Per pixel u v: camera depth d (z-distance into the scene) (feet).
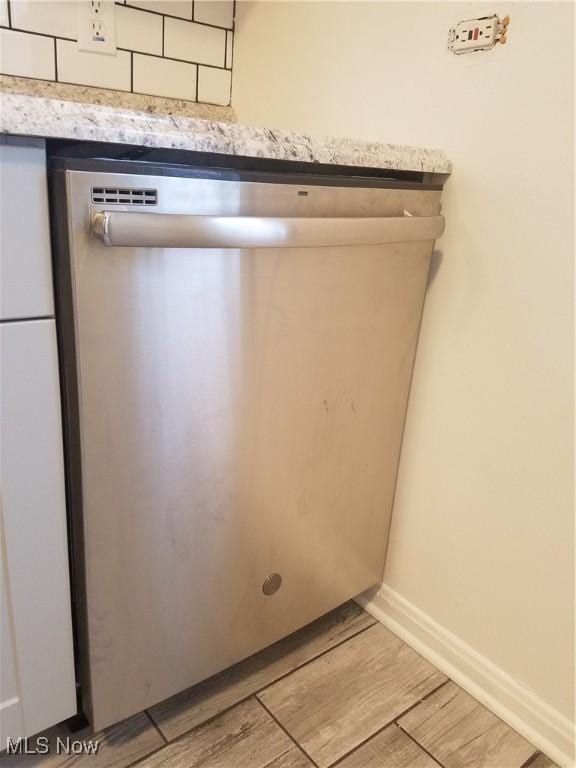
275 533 3.27
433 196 3.22
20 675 2.59
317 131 4.00
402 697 3.55
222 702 3.40
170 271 2.36
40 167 2.02
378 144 2.97
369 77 3.59
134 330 2.34
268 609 3.44
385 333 3.34
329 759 3.11
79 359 2.25
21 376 2.19
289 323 2.85
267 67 4.25
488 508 3.42
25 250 2.07
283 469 3.15
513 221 3.02
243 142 2.43
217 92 4.49
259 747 3.15
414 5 3.26
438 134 3.28
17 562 2.41
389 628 4.09
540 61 2.79
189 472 2.74
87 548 2.54
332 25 3.74
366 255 3.04
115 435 2.44
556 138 2.79
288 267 2.74
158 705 3.35
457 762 3.17
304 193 2.66
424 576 3.87
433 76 3.25
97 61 3.81
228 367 2.69
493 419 3.29
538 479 3.15
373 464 3.68
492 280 3.17
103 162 2.09
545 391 3.04
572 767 3.18
